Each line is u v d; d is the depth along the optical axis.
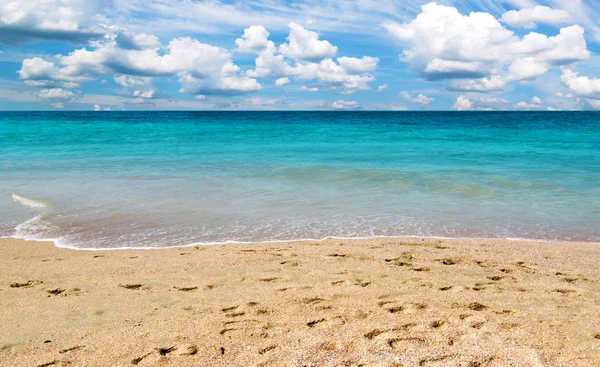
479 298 4.43
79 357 3.39
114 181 12.48
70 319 4.11
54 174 13.67
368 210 9.35
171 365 3.24
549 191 11.09
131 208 9.49
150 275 5.46
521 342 3.46
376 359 3.24
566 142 24.67
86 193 10.88
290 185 11.95
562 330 3.66
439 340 3.51
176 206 9.66
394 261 5.96
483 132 34.22
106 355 3.41
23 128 37.50
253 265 5.83
